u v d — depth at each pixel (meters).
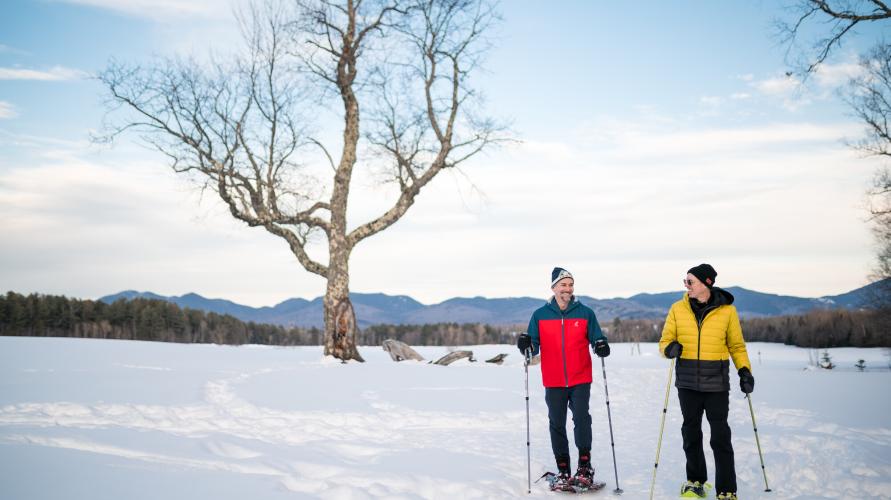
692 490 5.31
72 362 17.58
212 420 9.19
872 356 49.41
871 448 6.76
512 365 19.25
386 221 22.03
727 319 5.38
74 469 4.68
